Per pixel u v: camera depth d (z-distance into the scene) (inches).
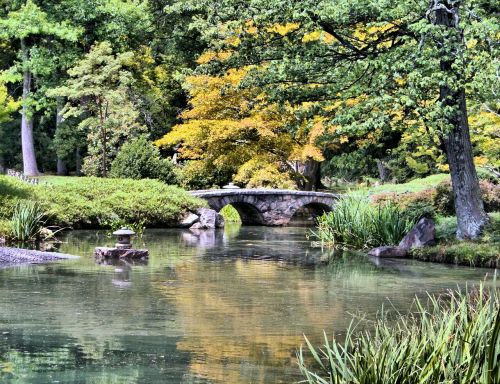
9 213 974.4
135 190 1227.2
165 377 342.0
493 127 944.3
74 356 376.8
